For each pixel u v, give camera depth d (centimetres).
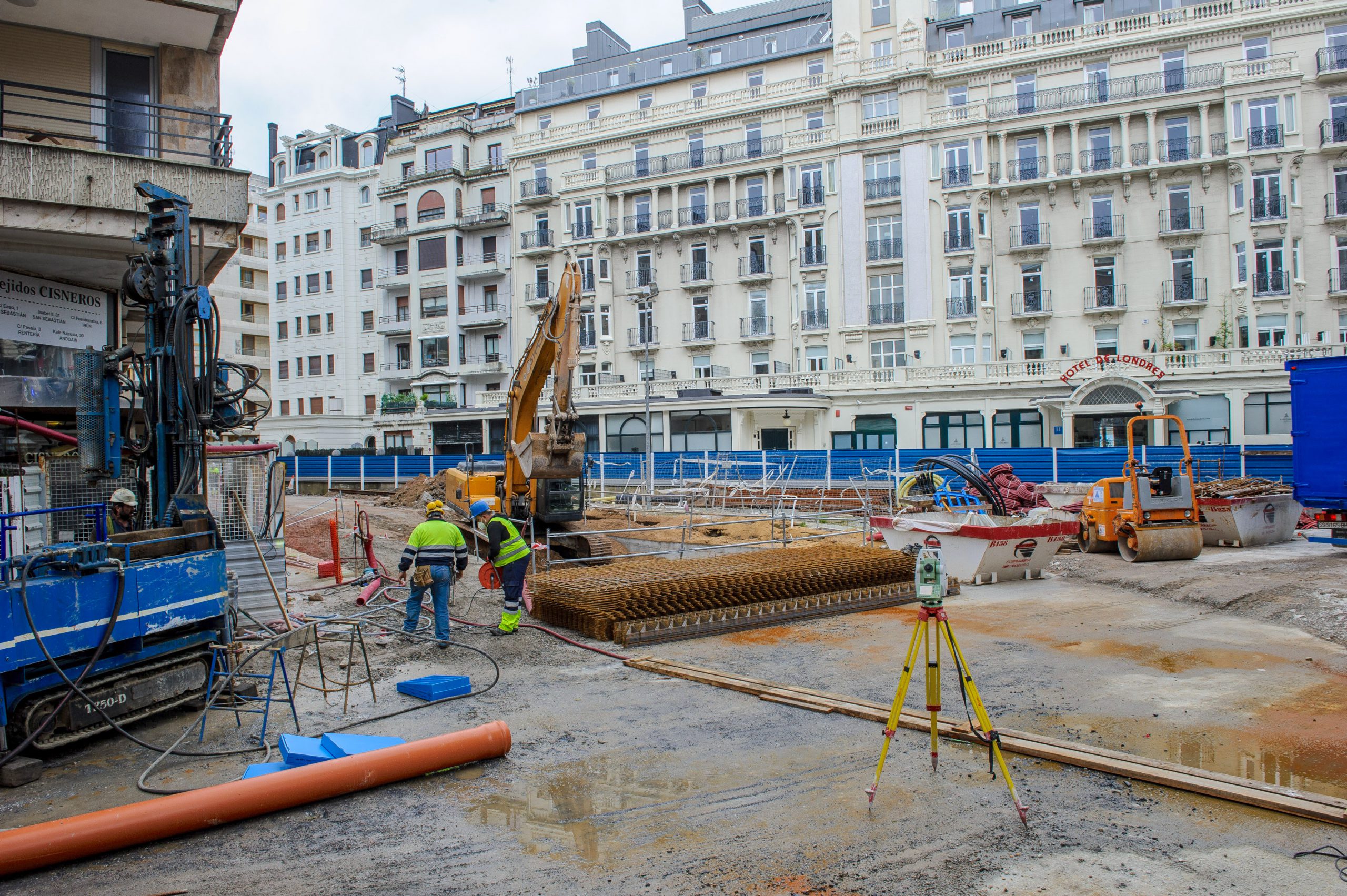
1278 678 739
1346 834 436
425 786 532
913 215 3866
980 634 959
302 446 5247
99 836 434
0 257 1155
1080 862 414
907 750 579
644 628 952
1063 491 2419
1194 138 3491
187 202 783
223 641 718
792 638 974
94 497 812
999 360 3772
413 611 961
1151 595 1208
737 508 2589
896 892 390
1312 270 3338
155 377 757
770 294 4269
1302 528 1889
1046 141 3716
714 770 550
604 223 4588
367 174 5494
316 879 416
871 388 3728
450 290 5069
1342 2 3297
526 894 396
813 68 4306
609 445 4225
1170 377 3209
